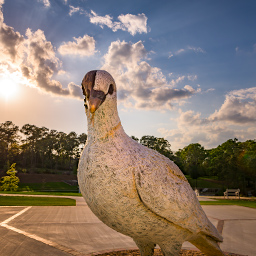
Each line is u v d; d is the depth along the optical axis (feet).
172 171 11.02
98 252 18.56
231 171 169.37
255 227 30.86
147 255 12.92
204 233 11.21
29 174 236.22
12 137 325.83
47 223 29.68
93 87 10.59
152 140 255.91
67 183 208.13
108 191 9.96
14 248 19.57
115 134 10.87
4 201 51.03
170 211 10.11
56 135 353.51
